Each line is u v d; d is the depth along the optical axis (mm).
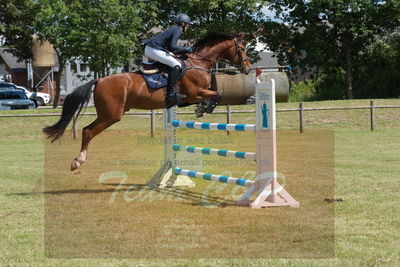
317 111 26359
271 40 40438
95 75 35719
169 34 10344
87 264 5762
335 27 39625
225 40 11141
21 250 6305
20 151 17953
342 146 17578
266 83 8555
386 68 41781
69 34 32469
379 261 5703
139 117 25641
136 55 37781
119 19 32656
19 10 42562
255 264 5672
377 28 39719
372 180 10859
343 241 6477
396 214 7836
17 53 45781
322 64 39875
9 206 8852
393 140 19438
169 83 10320
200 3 37375
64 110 10062
